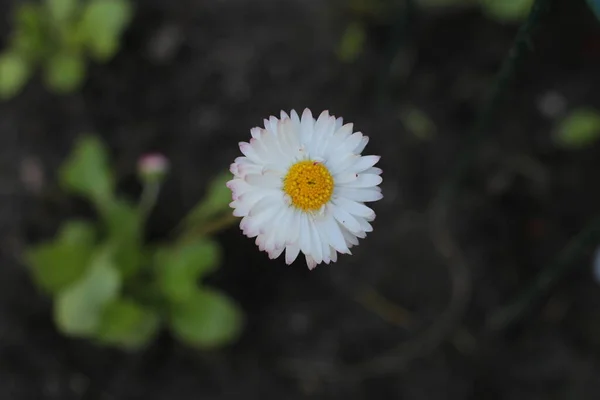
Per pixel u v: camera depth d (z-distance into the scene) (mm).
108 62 370
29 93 365
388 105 365
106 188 326
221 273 346
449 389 336
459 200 354
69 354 336
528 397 336
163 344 340
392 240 349
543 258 349
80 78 358
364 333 341
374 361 338
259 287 345
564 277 347
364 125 361
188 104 366
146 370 337
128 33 375
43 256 316
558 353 339
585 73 372
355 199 226
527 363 339
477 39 376
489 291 345
